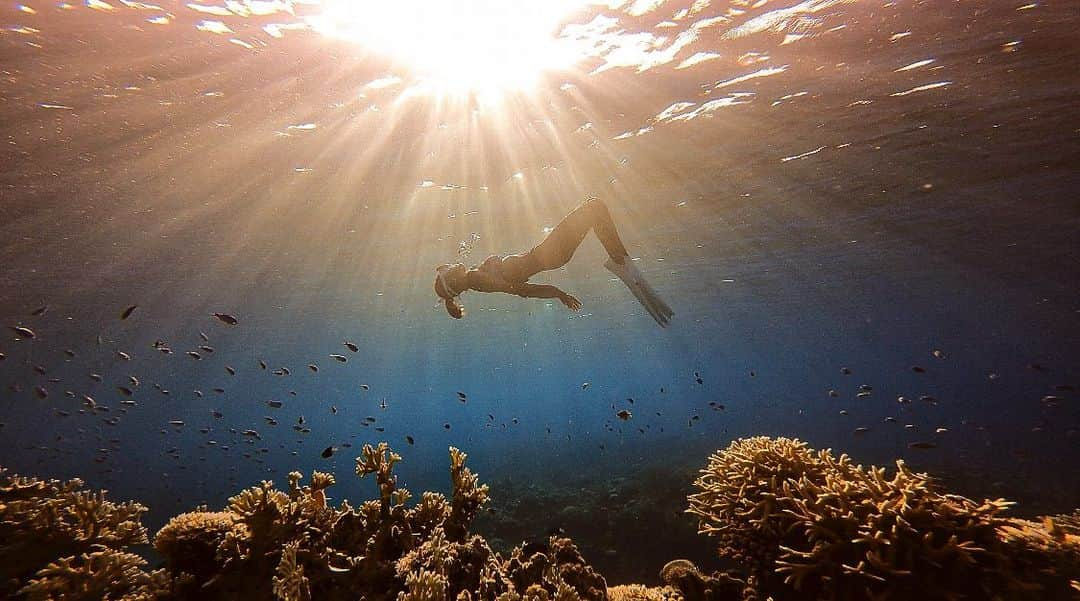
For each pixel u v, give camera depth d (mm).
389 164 13062
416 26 8562
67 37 7867
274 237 18047
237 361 55938
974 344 79375
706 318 46219
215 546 4262
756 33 8789
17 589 4309
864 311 43719
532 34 8883
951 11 8117
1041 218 18516
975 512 3512
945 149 12930
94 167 11516
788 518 4113
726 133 12102
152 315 28812
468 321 40000
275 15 8078
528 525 17312
